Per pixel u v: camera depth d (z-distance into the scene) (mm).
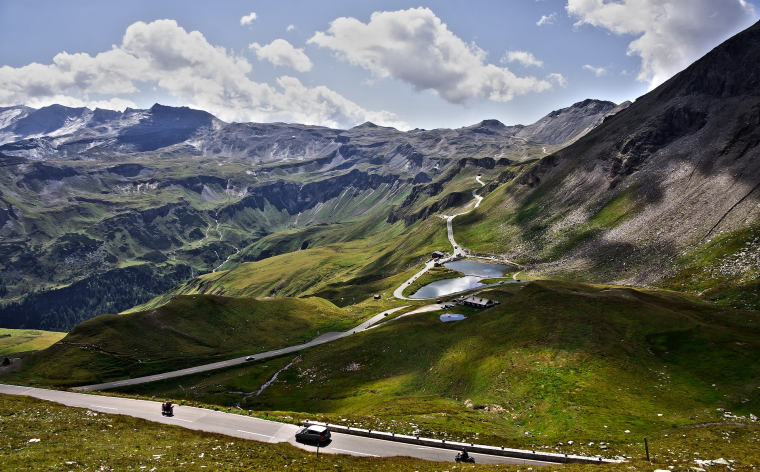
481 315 141750
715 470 37062
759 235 177250
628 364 87312
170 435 49594
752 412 67688
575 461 47000
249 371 154375
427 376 114688
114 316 182750
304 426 56750
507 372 90750
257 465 40938
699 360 89062
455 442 52625
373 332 168625
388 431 56344
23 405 58969
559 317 114125
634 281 198125
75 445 42281
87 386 141625
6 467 34281
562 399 73000
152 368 156750
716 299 149375
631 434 58312
